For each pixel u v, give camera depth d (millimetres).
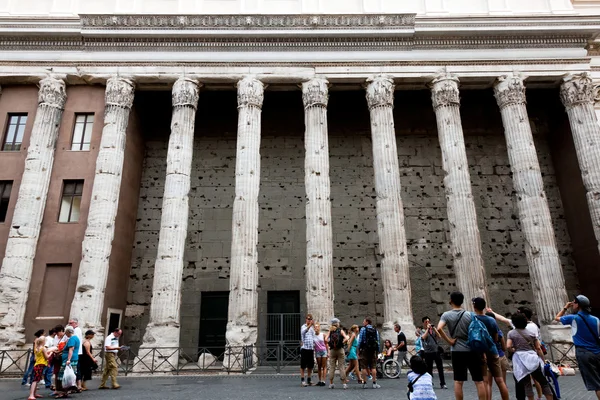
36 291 21406
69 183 23375
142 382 15977
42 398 12219
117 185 22703
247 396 11773
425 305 26219
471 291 20703
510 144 23406
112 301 23484
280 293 26375
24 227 21562
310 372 14109
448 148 23031
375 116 23656
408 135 29578
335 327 13664
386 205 21984
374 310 26016
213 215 27656
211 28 24109
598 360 7719
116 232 24109
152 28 24078
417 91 29016
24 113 24453
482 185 28703
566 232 27828
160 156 28719
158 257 21125
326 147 23141
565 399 10641
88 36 24078
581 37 24609
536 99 29031
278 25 24188
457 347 7723
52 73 24031
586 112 23547
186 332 25359
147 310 25609
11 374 18562
